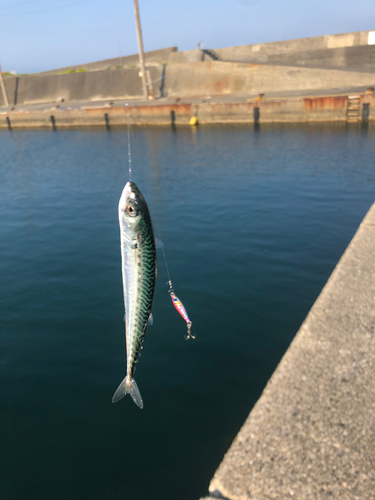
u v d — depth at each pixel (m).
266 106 34.81
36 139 37.91
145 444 5.21
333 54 38.44
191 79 43.97
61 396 6.13
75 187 19.00
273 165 20.39
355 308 3.68
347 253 4.79
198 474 4.76
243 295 8.38
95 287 9.38
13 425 5.66
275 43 41.84
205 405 5.73
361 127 30.31
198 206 14.55
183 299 8.36
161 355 6.76
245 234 11.69
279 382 2.90
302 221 12.44
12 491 4.71
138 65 52.69
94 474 4.86
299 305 7.94
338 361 3.05
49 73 60.09
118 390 2.47
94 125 43.09
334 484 2.16
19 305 8.77
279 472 2.25
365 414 2.56
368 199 14.15
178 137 32.41
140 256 2.25
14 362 6.94
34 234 13.21
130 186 2.20
